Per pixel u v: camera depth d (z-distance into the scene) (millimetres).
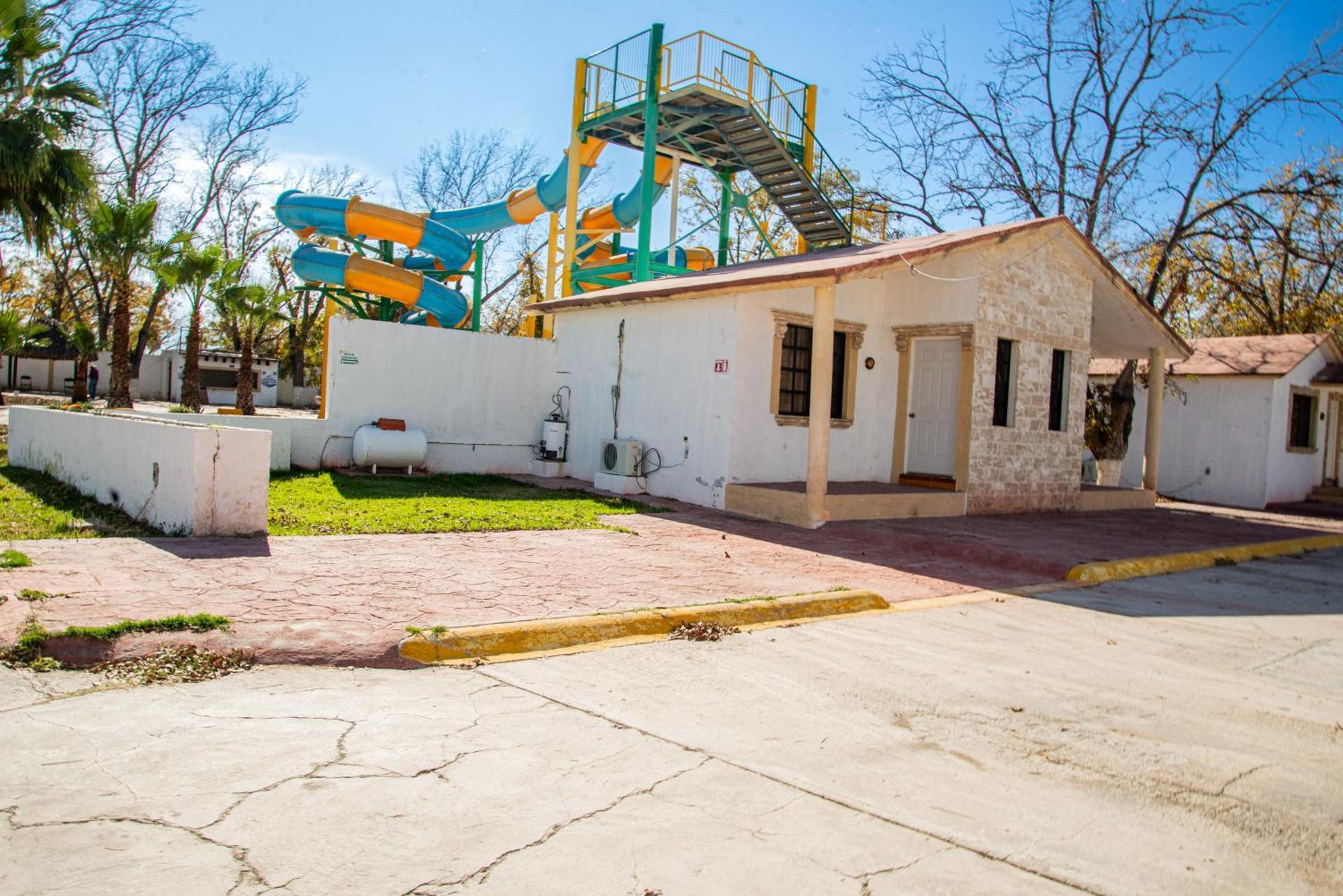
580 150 21359
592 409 16312
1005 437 14836
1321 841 3635
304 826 3307
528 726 4473
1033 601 8602
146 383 48562
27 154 18266
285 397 52719
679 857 3217
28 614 5324
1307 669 6543
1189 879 3266
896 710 5043
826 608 7562
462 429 16359
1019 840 3508
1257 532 15039
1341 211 28188
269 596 6301
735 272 16000
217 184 40219
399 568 7695
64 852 3021
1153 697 5582
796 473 14328
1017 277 14891
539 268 46750
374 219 19469
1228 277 28812
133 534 8656
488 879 3000
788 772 4070
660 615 6594
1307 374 22516
